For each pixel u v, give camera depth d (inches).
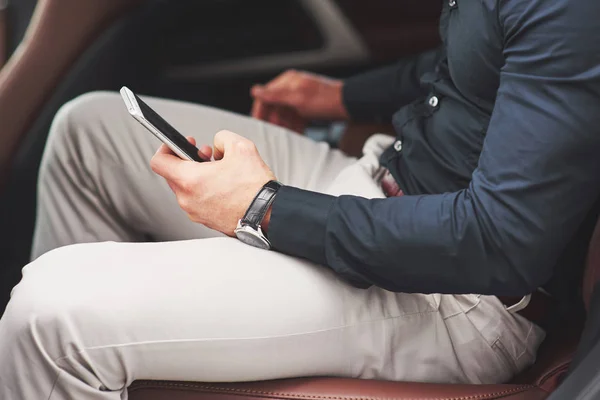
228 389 32.0
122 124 41.6
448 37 34.1
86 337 29.0
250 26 73.9
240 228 32.2
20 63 54.4
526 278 29.6
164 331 29.9
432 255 29.9
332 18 72.8
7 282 56.3
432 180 36.1
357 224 30.9
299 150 44.9
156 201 41.8
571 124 28.0
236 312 30.8
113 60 60.6
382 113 51.4
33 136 56.4
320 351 32.6
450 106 35.4
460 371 35.4
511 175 28.8
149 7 64.9
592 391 27.1
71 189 41.6
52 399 29.3
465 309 35.0
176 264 31.4
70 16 56.4
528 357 36.6
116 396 30.1
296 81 53.3
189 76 74.7
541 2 28.4
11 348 29.0
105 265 30.8
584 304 37.5
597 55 27.7
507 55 30.1
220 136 34.0
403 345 34.3
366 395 32.1
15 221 57.9
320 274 33.0
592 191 29.1
